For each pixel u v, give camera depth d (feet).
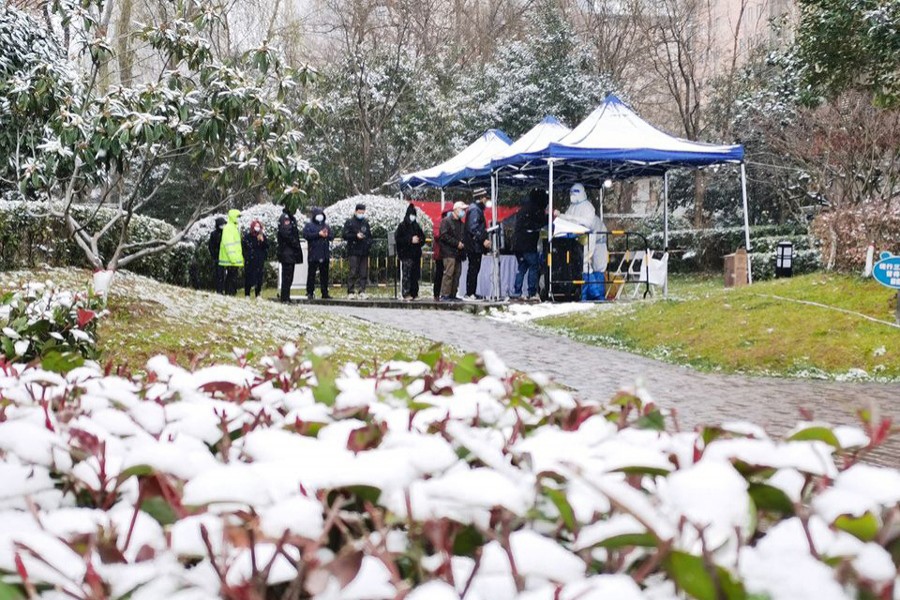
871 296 35.32
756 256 72.18
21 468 3.46
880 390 25.41
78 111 30.17
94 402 5.02
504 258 55.01
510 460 4.23
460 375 6.53
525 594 2.40
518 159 50.21
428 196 109.60
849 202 67.77
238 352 8.41
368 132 99.55
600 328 39.88
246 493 2.82
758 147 92.53
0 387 5.95
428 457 3.30
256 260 56.29
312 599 2.68
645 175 58.75
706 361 31.50
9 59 39.34
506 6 135.23
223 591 2.63
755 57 104.68
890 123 66.08
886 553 2.57
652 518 2.56
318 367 5.61
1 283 31.09
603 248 51.72
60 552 2.70
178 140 29.17
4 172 37.45
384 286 72.28
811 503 3.13
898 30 49.16
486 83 106.22
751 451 3.33
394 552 2.87
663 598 2.51
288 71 32.63
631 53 119.75
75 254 39.32
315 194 34.65
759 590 2.33
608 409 5.38
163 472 3.22
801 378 28.25
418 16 119.65
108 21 55.72
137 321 29.12
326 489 3.03
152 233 47.24
